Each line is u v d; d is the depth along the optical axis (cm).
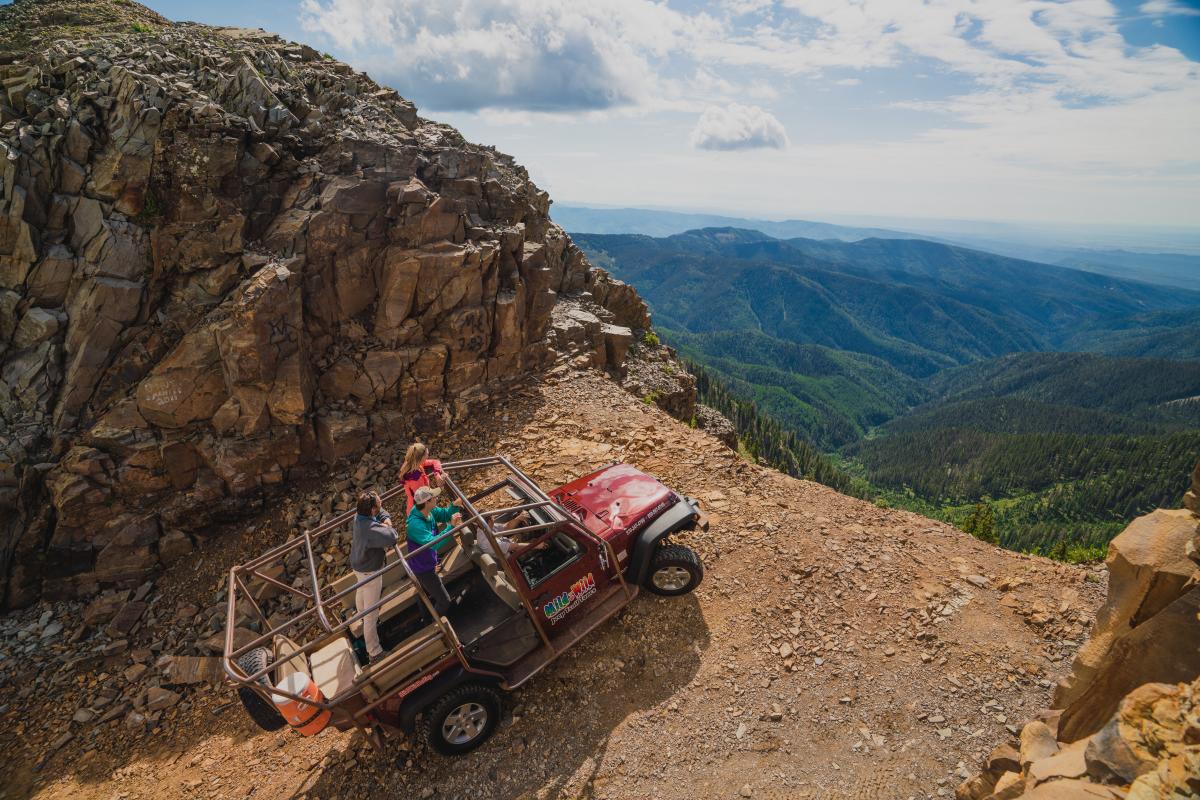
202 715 898
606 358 2148
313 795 702
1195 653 390
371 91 1741
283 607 1062
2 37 1445
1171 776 302
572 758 680
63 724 909
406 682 647
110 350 1174
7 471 1091
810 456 18712
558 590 736
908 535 998
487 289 1497
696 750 673
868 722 685
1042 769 380
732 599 877
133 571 1126
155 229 1191
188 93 1231
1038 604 814
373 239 1352
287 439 1220
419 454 770
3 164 1115
